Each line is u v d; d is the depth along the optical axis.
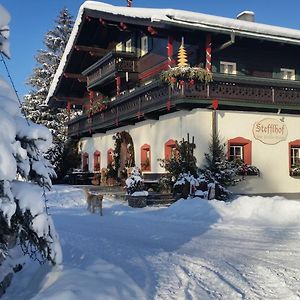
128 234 10.27
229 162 17.64
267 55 21.03
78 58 28.95
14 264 5.84
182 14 17.39
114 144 26.12
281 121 19.34
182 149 17.66
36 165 4.70
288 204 12.88
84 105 32.84
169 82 17.39
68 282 5.02
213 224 11.74
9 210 4.14
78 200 18.77
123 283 5.44
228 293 5.64
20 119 4.54
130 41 25.33
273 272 6.65
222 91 17.52
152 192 18.56
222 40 18.92
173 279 6.25
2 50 4.76
